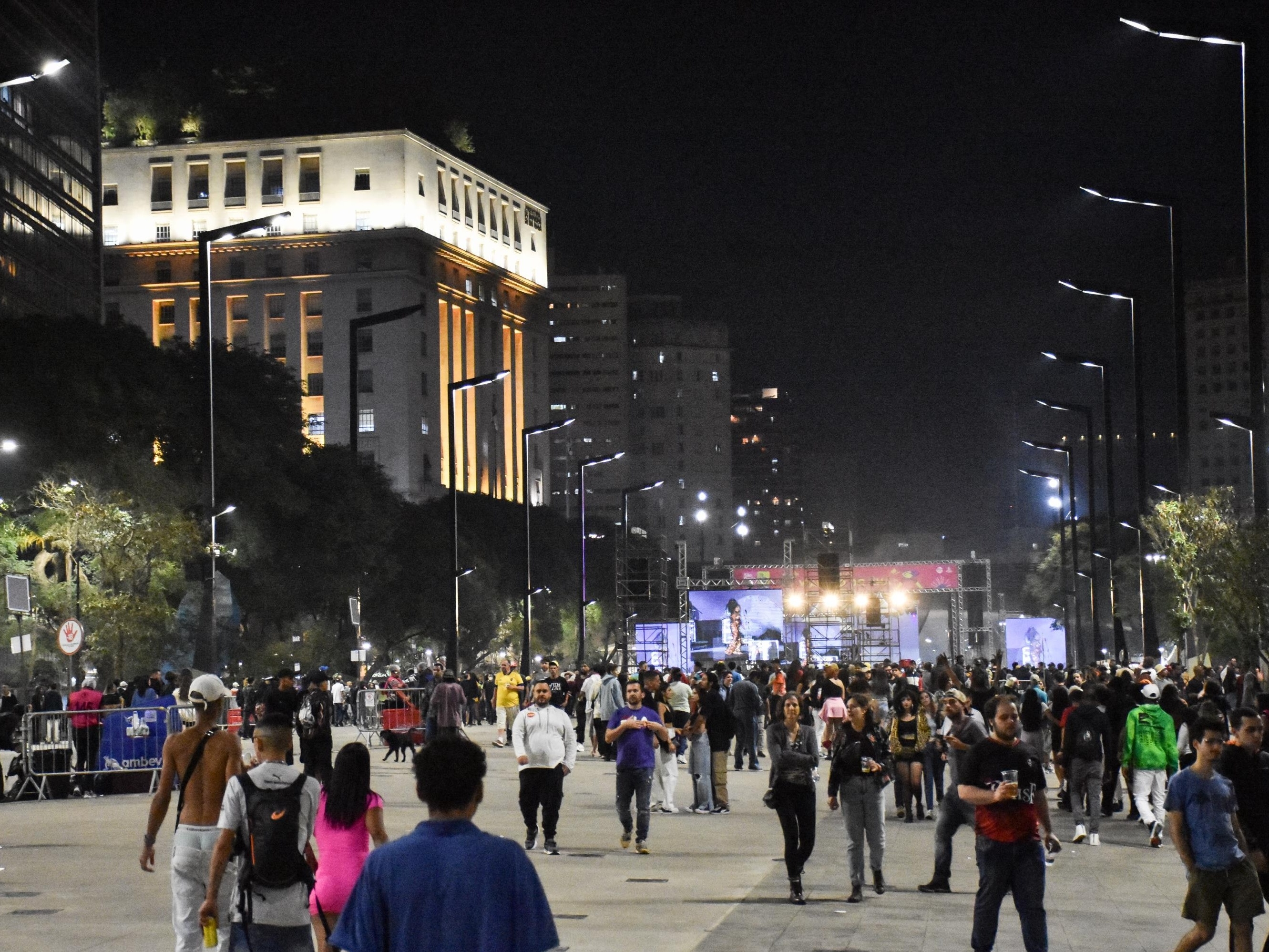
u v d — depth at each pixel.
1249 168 33.38
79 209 105.31
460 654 102.81
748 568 113.75
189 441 69.81
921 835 24.05
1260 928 15.45
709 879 18.64
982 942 12.45
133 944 13.64
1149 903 16.73
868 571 110.88
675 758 28.08
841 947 13.69
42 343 61.59
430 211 176.25
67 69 103.38
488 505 120.88
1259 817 12.07
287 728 10.04
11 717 34.47
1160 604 69.69
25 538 54.94
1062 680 40.75
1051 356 66.81
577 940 13.95
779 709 20.23
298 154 172.38
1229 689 42.81
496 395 189.25
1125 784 29.89
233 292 170.62
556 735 21.36
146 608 52.31
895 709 26.42
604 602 131.25
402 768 39.69
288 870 9.79
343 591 83.00
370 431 167.50
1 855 20.72
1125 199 41.62
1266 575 39.69
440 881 6.04
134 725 31.42
